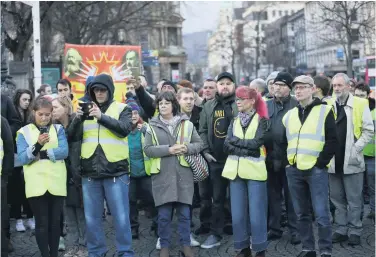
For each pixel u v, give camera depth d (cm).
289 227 784
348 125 765
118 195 666
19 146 678
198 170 711
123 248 671
